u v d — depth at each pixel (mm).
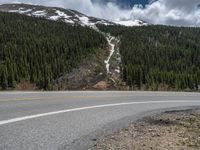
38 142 5477
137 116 9828
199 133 7758
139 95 19219
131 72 83812
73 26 192000
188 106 14180
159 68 129500
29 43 142125
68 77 92750
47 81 78938
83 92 18625
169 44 197000
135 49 153250
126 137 6816
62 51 131000
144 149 5895
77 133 6516
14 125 6730
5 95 13648
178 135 7418
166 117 10203
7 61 103812
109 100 14797
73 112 9516
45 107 10258
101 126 7582
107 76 81812
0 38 145000
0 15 188250
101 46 147625
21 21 187250
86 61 112500
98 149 5562
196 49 189750
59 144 5484
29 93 15414
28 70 95938
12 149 4926
